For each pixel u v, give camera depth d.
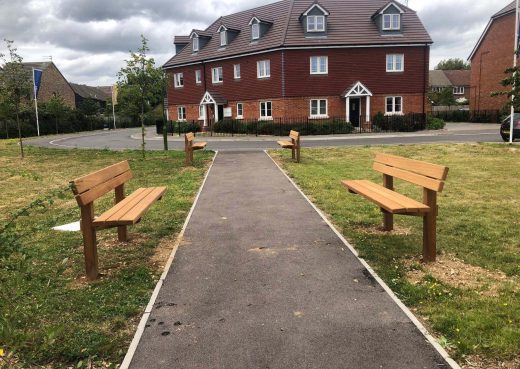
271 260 5.57
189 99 46.00
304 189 10.09
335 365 3.35
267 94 38.06
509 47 45.44
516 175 11.95
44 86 65.25
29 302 4.36
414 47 37.25
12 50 18.92
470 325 3.85
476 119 50.66
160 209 8.40
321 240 6.33
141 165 15.20
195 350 3.58
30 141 32.69
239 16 44.31
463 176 11.93
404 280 4.89
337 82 36.91
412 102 37.84
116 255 5.91
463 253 5.77
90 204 5.11
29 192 11.13
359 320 4.01
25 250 3.34
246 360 3.44
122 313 4.22
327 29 37.16
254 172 12.78
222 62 41.88
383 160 7.41
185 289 4.75
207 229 7.00
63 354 3.55
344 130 33.44
